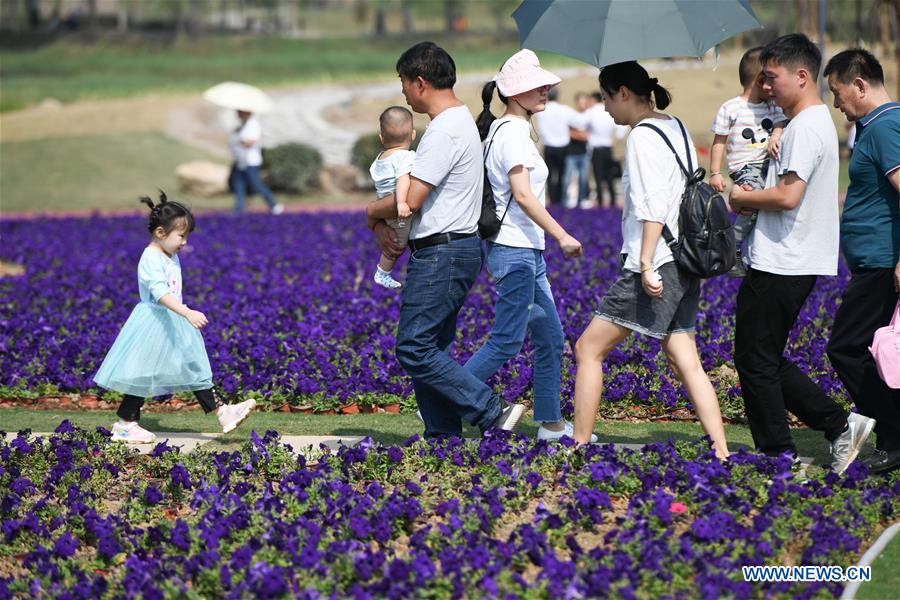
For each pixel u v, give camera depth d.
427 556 8.30
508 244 10.92
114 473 10.88
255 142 36.19
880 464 10.30
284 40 160.25
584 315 17.20
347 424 13.33
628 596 7.37
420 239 10.69
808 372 13.84
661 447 10.27
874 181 10.12
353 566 8.11
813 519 8.91
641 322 10.21
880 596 7.85
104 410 14.81
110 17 174.75
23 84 101.88
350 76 113.06
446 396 10.92
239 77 115.44
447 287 10.69
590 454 10.30
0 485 10.57
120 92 91.50
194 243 29.59
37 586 8.26
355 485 10.30
